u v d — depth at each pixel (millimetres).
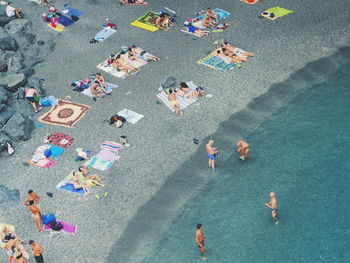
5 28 50250
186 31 50156
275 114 41562
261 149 38938
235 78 44562
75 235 33781
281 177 36719
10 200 35906
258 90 43469
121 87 44719
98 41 49969
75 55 48688
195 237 33469
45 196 36156
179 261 32188
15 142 40344
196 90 42906
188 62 46594
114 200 35781
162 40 49500
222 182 36812
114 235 33812
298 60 45906
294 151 38500
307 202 34844
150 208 35312
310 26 49125
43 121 42125
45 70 47406
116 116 41000
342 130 39688
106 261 32438
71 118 42062
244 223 33969
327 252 31797
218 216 34594
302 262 31391
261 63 45781
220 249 32562
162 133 40250
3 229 32875
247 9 52156
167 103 42625
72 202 35719
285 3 52406
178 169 37719
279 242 32594
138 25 51406
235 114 41562
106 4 54875
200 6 53344
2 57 46719
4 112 41594
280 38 48125
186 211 35094
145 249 33000
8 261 32406
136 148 39188
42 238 33688
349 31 48250
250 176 37031
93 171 37688
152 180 37031
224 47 46188
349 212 33906
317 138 39281
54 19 51312
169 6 53844
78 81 45281
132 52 47000
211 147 36625
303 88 43562
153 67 46500
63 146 39719
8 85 43625
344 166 36969
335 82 43875
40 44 49750
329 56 46188
